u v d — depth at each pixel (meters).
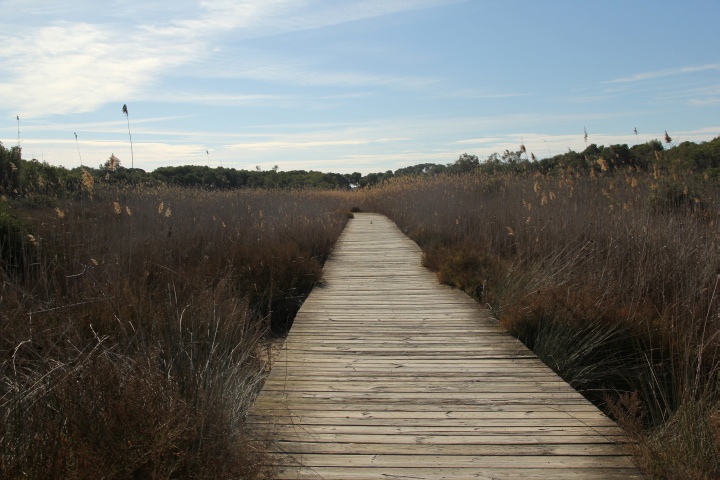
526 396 4.33
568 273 7.15
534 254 8.78
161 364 4.04
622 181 10.15
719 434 3.12
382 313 7.23
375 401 4.24
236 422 3.49
